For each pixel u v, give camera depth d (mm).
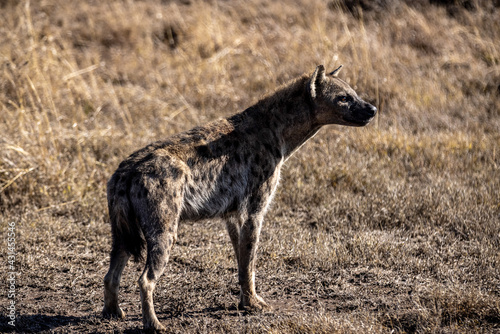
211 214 17859
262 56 47812
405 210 26000
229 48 49875
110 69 49531
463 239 23906
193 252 22875
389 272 20938
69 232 24641
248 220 18359
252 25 53938
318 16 53938
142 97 42719
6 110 33281
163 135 36031
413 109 39719
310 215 26828
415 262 21453
